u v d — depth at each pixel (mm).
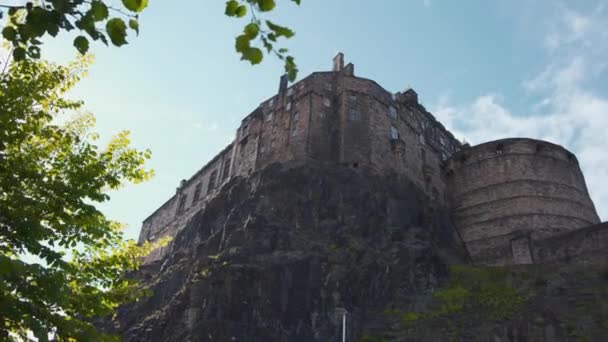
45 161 12172
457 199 57438
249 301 32125
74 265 12250
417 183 54094
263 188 44781
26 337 10211
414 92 63688
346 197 43688
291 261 35188
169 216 68750
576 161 59594
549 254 44344
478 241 52250
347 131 51031
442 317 32844
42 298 9258
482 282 37594
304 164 46875
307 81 54969
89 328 10344
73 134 12953
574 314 30422
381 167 50281
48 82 12555
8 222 10164
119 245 13453
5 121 11297
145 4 6059
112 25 6191
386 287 35406
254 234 38344
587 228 42719
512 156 56219
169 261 46469
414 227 45531
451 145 66312
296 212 42156
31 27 6207
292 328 31844
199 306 32719
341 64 59438
